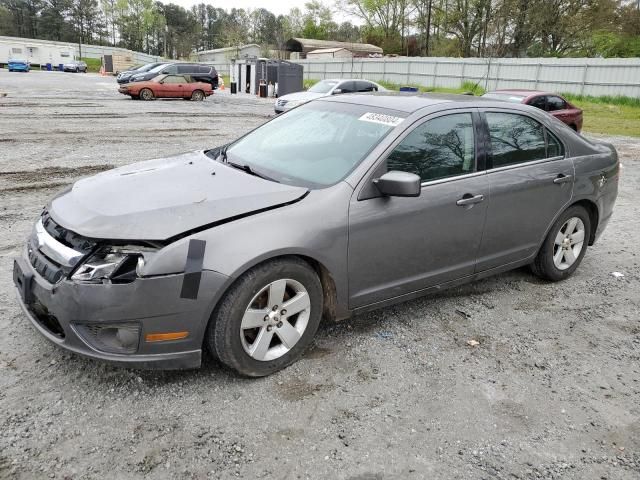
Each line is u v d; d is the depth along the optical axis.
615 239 6.42
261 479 2.46
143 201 3.08
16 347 3.39
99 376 3.14
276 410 2.94
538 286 4.86
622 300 4.65
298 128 4.16
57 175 8.48
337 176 3.46
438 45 55.97
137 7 105.50
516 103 4.54
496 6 43.19
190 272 2.78
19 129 13.47
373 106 4.03
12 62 58.12
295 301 3.23
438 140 3.82
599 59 29.92
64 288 2.80
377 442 2.75
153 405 2.92
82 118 16.62
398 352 3.60
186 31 128.25
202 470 2.50
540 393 3.25
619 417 3.07
